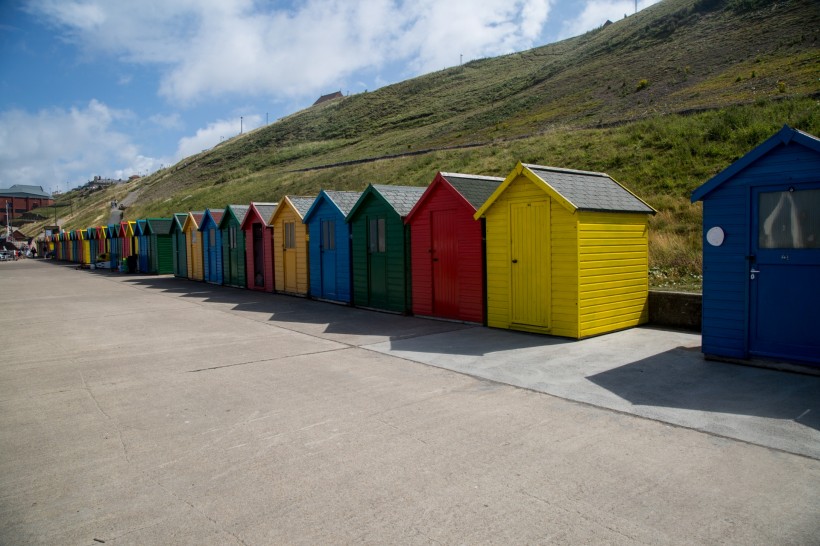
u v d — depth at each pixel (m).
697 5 55.59
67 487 4.31
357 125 86.12
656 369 7.38
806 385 6.46
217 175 80.81
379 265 13.76
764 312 7.20
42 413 6.12
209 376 7.66
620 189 10.99
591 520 3.67
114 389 7.07
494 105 61.97
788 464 4.47
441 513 3.80
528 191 9.94
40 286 22.80
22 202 148.62
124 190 108.38
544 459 4.66
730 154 18.80
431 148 46.25
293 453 4.90
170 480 4.40
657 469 4.43
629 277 10.27
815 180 6.65
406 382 7.13
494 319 10.79
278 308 14.67
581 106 43.47
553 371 7.46
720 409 5.80
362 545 3.43
